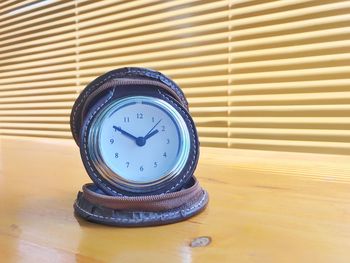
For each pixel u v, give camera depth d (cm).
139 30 57
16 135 77
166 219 17
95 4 62
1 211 19
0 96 81
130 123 18
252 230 16
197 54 51
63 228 17
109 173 17
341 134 39
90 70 64
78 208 18
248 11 46
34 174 29
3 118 80
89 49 64
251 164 33
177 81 53
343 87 39
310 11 41
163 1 54
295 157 37
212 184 25
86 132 17
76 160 35
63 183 25
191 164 18
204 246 15
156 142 18
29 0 73
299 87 42
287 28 43
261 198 21
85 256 14
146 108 18
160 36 54
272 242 15
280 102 44
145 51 56
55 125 70
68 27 67
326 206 19
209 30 49
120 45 60
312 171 29
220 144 49
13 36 77
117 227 17
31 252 14
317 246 14
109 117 17
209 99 50
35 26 72
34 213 19
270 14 44
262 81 45
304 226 17
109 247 15
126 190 17
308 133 42
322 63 40
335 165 32
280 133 44
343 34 39
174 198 17
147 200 17
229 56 48
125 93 18
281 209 19
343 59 39
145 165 18
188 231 16
